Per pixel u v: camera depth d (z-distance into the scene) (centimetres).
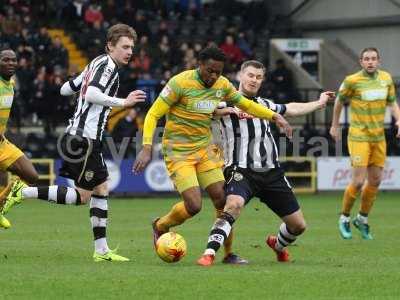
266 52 7144
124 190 5662
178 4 7300
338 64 7081
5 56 2542
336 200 5378
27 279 2017
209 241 2270
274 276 2072
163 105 2253
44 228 3512
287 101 6388
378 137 3142
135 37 2348
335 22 7294
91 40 6575
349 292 1873
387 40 7100
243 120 2302
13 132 5666
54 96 5884
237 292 1859
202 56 2216
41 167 5644
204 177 2297
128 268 2214
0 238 3078
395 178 5944
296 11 7519
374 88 3153
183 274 2095
